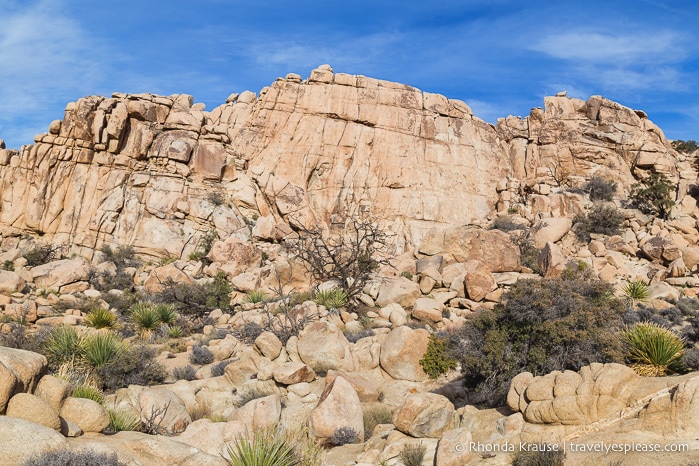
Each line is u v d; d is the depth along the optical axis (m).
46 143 54.38
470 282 29.66
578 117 67.50
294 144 62.00
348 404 13.98
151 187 53.44
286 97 63.91
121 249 49.94
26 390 7.63
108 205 52.25
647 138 65.31
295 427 14.00
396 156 62.53
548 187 58.53
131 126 56.44
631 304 30.61
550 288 16.97
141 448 7.79
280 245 50.44
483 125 67.88
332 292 29.33
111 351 18.80
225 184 56.34
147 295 36.50
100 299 36.19
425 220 59.88
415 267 35.91
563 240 46.38
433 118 65.75
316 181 61.38
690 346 23.20
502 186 62.22
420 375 19.28
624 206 56.19
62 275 39.22
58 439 6.91
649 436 8.81
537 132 67.88
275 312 28.97
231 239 44.19
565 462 8.91
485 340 17.25
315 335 20.47
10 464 6.43
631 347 13.85
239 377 18.88
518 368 15.70
